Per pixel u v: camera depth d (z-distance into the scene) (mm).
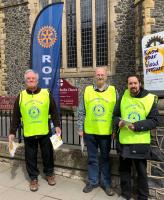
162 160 4012
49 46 5578
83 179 4863
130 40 12797
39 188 4559
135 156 3736
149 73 4129
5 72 15555
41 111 4438
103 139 4234
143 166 3816
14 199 4191
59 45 5555
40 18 5586
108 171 4324
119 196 4258
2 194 4359
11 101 10938
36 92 4480
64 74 14641
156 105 3746
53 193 4383
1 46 15531
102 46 13875
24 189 4531
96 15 13914
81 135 4406
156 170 4062
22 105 4438
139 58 10719
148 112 3730
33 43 5641
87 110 4293
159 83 4008
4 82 15570
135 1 11234
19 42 15016
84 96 4336
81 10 14297
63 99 10031
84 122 4379
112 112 4180
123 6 12891
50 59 5594
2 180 4895
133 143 3740
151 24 10242
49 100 4520
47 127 4539
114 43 13188
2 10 15391
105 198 4199
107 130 4191
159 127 3994
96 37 13969
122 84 13078
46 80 5621
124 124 3740
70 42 14680
